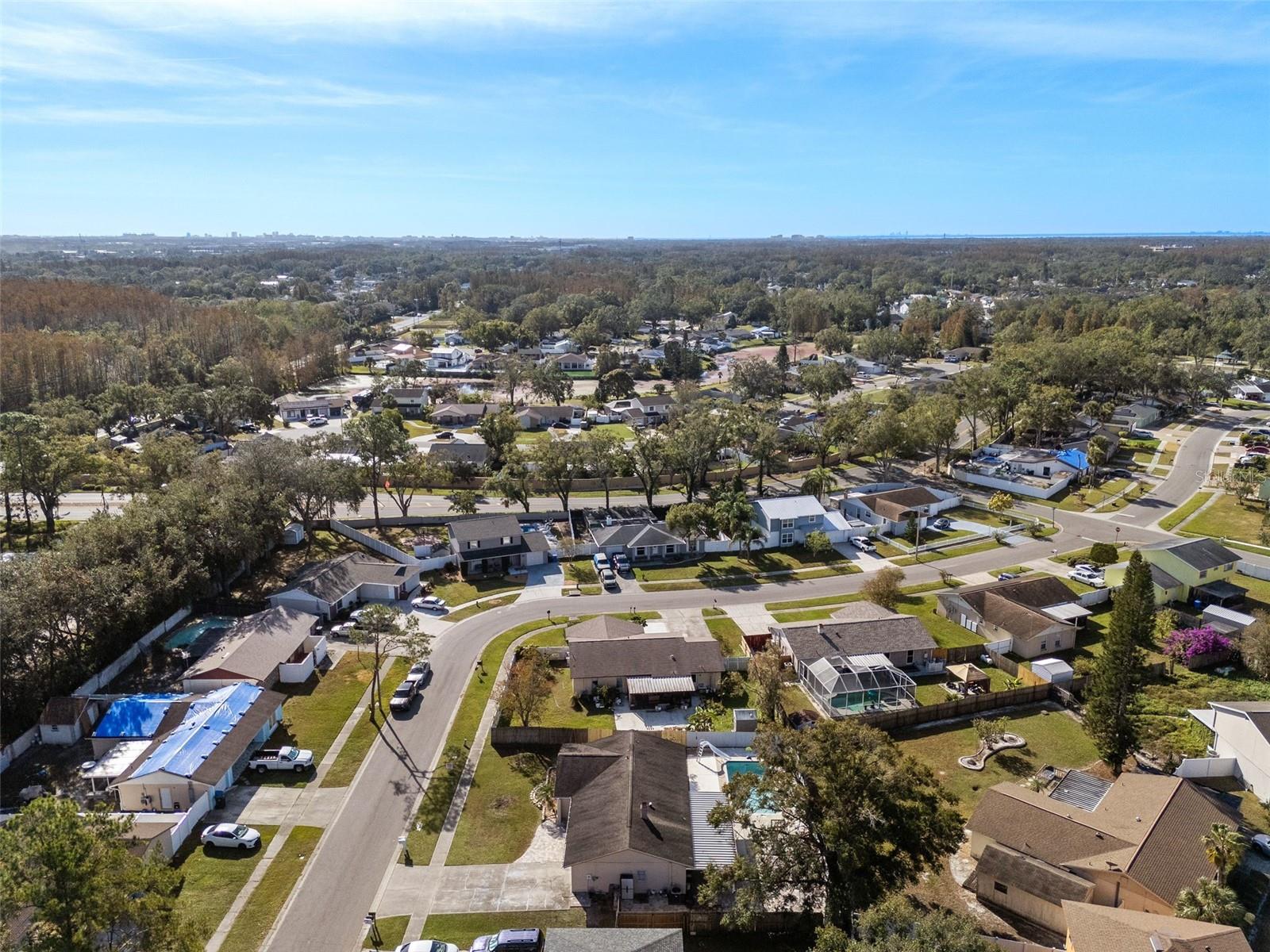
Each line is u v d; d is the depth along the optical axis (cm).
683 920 4456
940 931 3484
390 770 5853
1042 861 4650
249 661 6875
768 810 5109
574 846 4788
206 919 4434
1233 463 13338
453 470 12656
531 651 7081
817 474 11706
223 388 15550
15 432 9775
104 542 7244
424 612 8431
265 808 5416
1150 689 6806
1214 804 5081
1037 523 11019
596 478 12888
